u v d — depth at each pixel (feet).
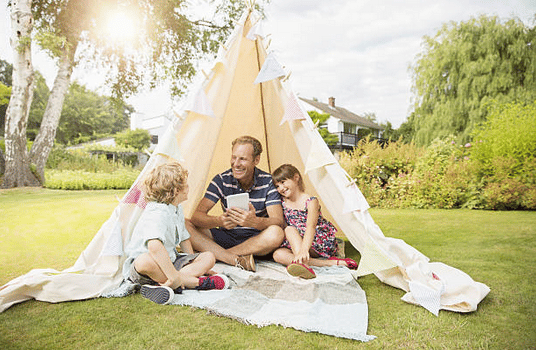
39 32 42.16
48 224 20.83
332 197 11.66
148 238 8.75
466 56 72.13
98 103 186.60
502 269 11.64
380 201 30.66
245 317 7.73
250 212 11.70
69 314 8.03
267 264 12.09
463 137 71.00
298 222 12.59
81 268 9.99
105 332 7.13
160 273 9.07
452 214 24.88
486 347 6.53
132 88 53.83
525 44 68.95
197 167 12.23
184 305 8.57
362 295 9.20
